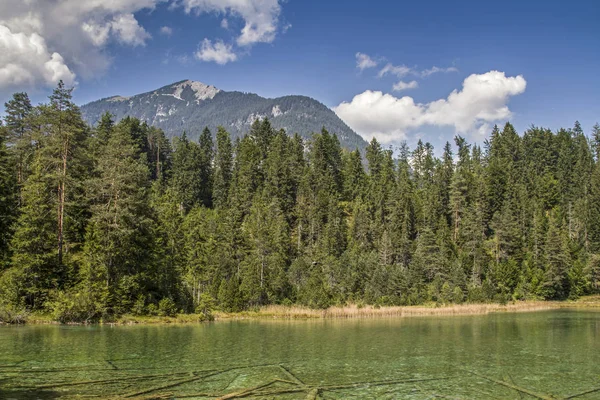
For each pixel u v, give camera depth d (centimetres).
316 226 9762
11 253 5219
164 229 6172
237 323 5281
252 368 2648
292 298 7012
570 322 5641
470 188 12406
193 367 2631
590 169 13850
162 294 5575
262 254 7450
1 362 2661
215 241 7388
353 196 12288
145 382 2245
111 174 5106
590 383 2406
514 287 9181
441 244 9275
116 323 4719
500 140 15725
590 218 11038
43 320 4512
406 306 7319
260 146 13750
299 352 3234
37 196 4806
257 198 10475
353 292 7650
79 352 3016
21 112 7656
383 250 8950
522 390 2248
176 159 12388
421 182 14312
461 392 2194
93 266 4822
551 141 15650
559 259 9425
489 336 4247
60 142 5300
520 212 11144
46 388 2097
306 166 12688
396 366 2788
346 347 3503
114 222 4972
